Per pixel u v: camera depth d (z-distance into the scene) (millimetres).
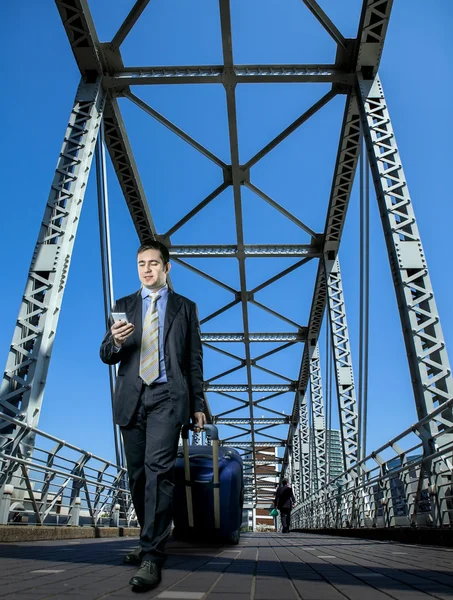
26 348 8828
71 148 11219
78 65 12656
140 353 3016
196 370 3189
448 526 6422
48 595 2213
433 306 8945
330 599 2232
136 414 2941
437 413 6391
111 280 14367
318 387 25891
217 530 5852
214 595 2340
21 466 6871
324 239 19109
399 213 9953
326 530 17547
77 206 10477
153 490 2725
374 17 11727
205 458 6094
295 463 38562
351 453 15773
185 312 3238
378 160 10766
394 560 4348
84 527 8828
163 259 3312
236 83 13375
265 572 3355
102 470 10344
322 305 24188
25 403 8188
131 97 13562
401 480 8234
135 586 2398
